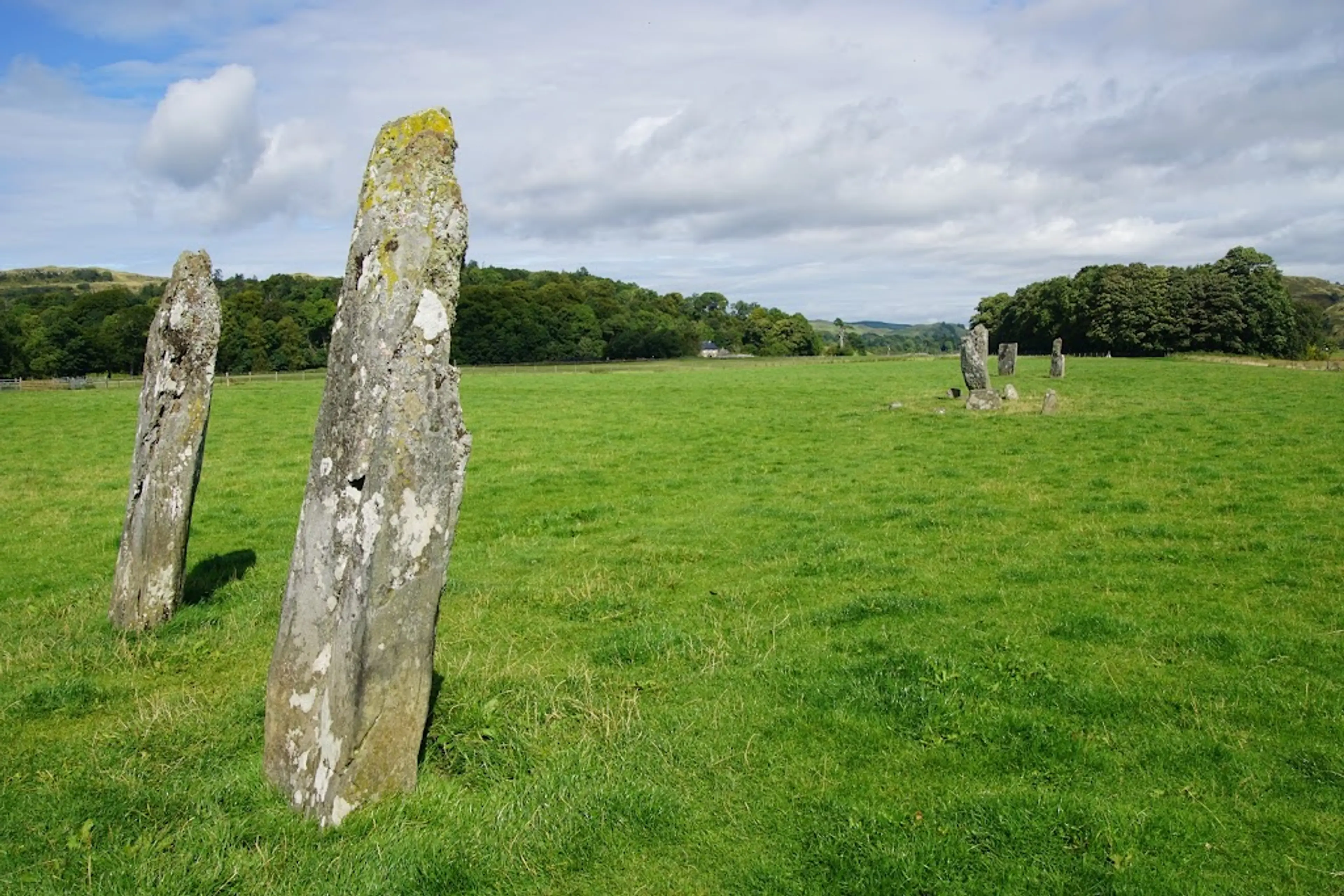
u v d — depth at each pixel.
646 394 42.47
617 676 8.04
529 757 6.32
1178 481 17.02
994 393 30.62
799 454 22.64
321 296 100.00
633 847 5.38
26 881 5.05
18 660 8.93
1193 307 89.12
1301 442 21.42
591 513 16.16
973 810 5.57
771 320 155.62
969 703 7.14
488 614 10.23
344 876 4.99
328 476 5.65
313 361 88.94
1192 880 4.92
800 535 13.79
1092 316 95.62
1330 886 4.88
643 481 19.27
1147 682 7.59
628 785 5.96
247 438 27.39
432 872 5.05
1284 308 87.12
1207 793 5.80
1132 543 12.48
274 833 5.41
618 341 111.69
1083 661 8.08
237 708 7.42
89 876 5.06
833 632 9.16
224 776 6.11
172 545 9.80
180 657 8.95
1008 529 13.60
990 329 125.69
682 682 7.88
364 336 5.52
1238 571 10.88
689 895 4.96
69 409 38.72
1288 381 44.94
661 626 9.34
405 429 5.48
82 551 14.27
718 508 16.33
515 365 87.75
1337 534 12.34
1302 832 5.36
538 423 29.98
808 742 6.64
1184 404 32.22
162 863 5.14
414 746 5.78
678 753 6.47
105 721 7.51
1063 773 6.08
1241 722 6.79
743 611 10.05
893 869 5.04
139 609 9.67
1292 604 9.57
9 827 5.66
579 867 5.21
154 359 9.73
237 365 85.88
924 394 38.94
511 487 18.81
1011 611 9.67
